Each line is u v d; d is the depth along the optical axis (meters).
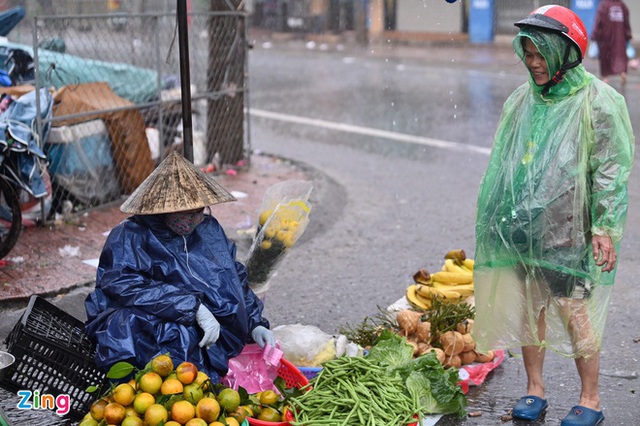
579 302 4.28
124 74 8.80
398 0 24.52
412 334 5.09
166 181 4.01
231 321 4.12
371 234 8.05
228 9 9.75
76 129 7.85
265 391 4.19
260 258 4.76
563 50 4.06
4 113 7.04
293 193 4.82
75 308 6.01
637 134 11.91
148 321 3.93
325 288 6.66
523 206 4.24
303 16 25.47
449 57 20.55
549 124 4.21
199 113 10.02
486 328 4.50
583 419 4.39
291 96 15.70
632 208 8.77
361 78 17.69
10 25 9.23
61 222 7.66
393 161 10.96
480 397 4.82
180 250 4.08
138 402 3.64
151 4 17.59
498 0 23.05
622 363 5.28
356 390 4.10
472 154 11.24
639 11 20.78
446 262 5.88
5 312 5.82
